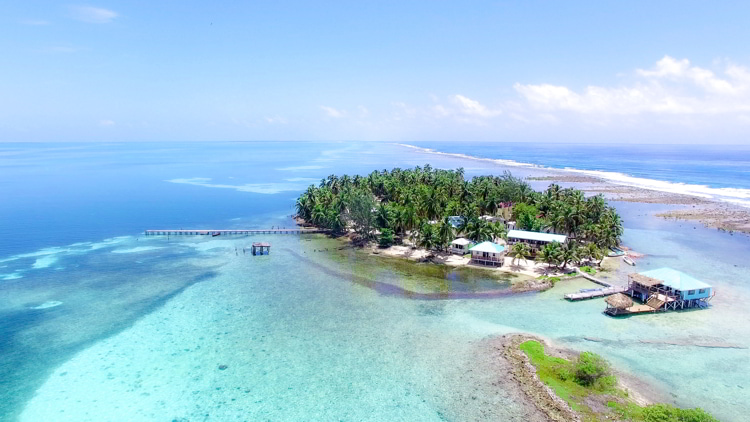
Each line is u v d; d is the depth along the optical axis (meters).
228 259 100.12
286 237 122.31
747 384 48.12
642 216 145.50
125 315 68.38
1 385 49.53
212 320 66.38
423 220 109.50
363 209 112.56
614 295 68.25
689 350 55.47
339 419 43.31
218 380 50.38
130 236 124.75
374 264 94.56
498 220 120.69
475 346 57.09
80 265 95.31
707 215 145.75
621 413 42.59
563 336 59.53
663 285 69.31
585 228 101.62
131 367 53.22
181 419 43.59
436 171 186.38
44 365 53.75
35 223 142.25
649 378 49.28
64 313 69.12
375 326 63.66
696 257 97.56
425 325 63.78
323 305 71.75
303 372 51.78
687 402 44.91
